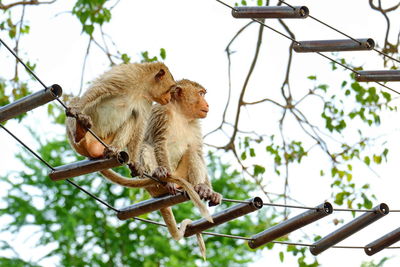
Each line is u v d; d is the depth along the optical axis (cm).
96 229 2727
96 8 2031
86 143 1332
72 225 2688
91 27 1989
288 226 1374
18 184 2727
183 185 1323
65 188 2744
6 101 1977
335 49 1383
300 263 1947
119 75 1425
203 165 1564
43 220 2692
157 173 1349
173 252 2709
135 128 1436
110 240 2716
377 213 1380
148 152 1533
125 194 2734
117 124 1419
